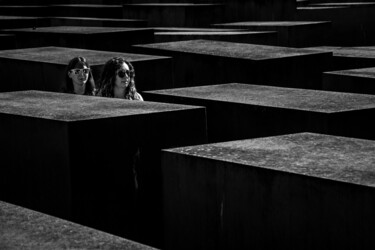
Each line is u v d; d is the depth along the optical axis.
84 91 8.38
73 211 6.11
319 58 11.01
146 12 19.09
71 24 18.44
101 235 3.73
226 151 5.21
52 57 11.02
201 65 11.03
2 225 3.90
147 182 6.39
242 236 4.89
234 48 11.64
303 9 18.16
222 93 8.19
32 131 6.35
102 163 6.19
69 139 6.03
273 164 4.79
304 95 7.88
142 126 6.33
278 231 4.68
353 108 6.98
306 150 5.15
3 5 22.55
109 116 6.22
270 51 11.23
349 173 4.54
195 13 18.44
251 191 4.80
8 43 14.25
